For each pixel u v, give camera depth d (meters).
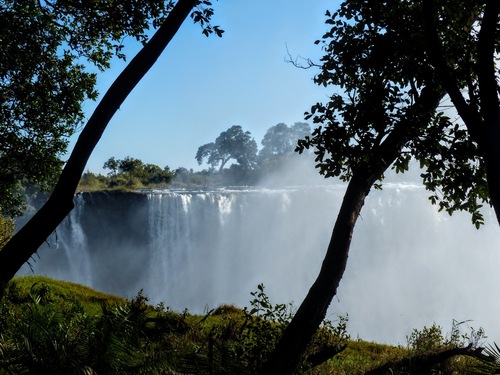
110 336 4.63
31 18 10.28
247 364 6.08
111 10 8.91
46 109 11.48
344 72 7.00
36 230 5.14
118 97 5.56
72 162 5.31
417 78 6.36
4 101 10.82
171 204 46.91
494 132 5.59
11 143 11.55
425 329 11.46
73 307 5.90
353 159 6.73
